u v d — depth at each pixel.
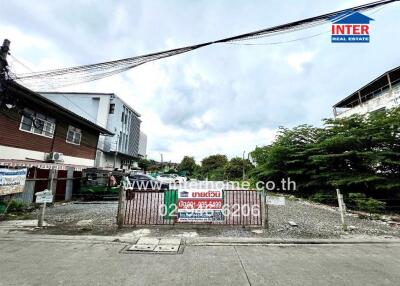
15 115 10.55
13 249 4.75
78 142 15.88
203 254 4.63
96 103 26.33
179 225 6.83
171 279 3.49
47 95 26.03
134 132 33.62
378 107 17.08
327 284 3.37
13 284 3.25
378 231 6.60
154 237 5.75
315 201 13.45
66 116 13.88
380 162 11.16
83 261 4.15
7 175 7.92
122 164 29.64
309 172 14.12
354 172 12.05
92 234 5.98
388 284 3.38
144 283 3.34
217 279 3.51
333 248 5.12
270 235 6.04
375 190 11.84
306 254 4.70
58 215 8.53
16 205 8.97
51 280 3.39
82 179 14.13
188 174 48.59
